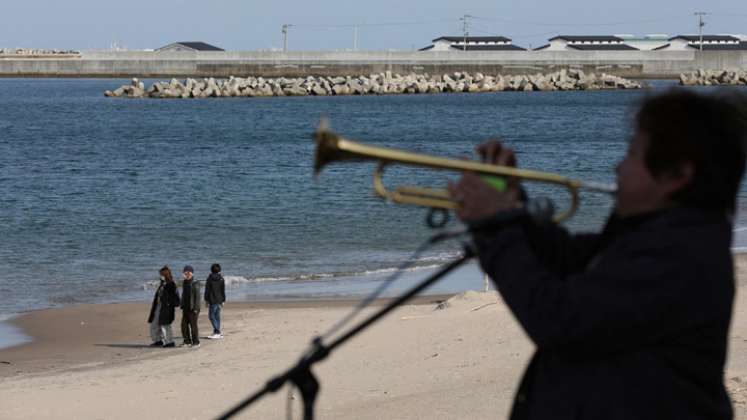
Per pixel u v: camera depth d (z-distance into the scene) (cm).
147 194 13938
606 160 19225
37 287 7769
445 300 6209
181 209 12344
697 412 766
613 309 743
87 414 3772
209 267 8606
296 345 5166
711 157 778
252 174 16325
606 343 758
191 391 4081
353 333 940
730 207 804
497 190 806
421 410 3216
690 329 752
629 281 750
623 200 816
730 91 806
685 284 745
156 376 4512
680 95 798
